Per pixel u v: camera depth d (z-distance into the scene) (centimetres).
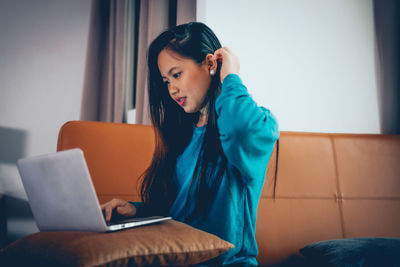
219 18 184
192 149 116
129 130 128
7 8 197
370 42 193
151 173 119
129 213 100
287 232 124
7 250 80
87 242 69
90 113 172
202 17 174
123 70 174
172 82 125
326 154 134
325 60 191
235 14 187
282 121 184
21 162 81
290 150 132
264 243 121
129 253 69
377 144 138
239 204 102
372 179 133
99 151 123
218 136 112
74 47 201
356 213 129
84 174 72
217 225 100
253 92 184
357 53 193
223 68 113
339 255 92
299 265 120
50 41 199
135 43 184
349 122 187
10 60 193
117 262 67
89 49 177
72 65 199
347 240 102
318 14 194
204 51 123
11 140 187
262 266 119
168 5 170
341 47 193
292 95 187
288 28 192
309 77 189
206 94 121
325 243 104
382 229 128
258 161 100
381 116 168
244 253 99
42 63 196
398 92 166
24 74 194
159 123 125
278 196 127
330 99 189
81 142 122
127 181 122
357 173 133
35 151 188
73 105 196
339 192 131
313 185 130
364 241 98
